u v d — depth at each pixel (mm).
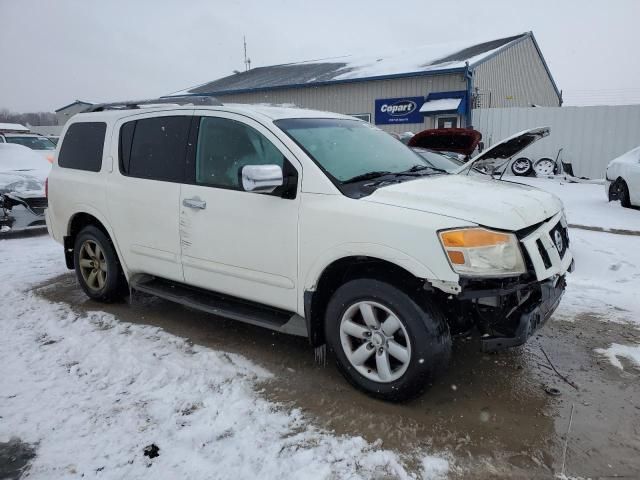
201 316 4480
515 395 3125
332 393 3141
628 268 5582
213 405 2992
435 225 2717
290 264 3266
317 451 2576
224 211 3545
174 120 4000
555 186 13906
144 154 4164
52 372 3414
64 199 4816
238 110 3648
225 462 2496
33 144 14398
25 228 7543
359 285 2984
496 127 17078
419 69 18359
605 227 7836
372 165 3578
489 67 18547
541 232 2926
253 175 2908
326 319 3207
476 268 2648
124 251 4355
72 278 5660
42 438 2697
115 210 4328
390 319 2912
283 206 3258
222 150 3660
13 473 2432
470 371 3434
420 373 2824
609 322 4266
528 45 21719
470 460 2514
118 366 3484
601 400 3070
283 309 3484
